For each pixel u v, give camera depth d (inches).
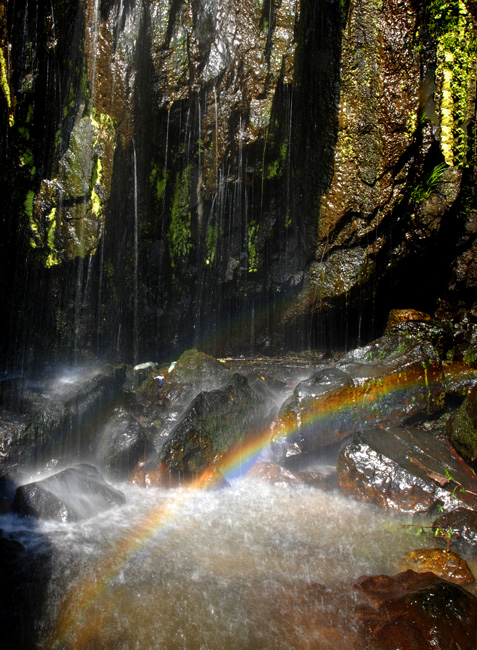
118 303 297.1
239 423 232.8
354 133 321.7
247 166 298.2
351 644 129.0
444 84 320.5
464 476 210.5
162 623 134.6
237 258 321.7
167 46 263.9
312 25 307.6
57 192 255.8
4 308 267.4
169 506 195.5
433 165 329.4
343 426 241.9
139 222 289.0
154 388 285.6
